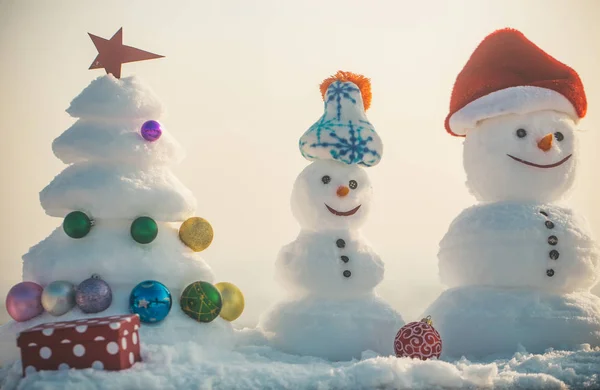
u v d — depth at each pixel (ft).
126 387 7.60
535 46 11.16
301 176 10.82
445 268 11.03
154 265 9.99
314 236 10.67
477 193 11.17
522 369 8.74
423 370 8.07
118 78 10.78
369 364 8.13
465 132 11.27
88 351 8.04
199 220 10.55
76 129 10.40
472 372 8.07
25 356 8.03
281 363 9.16
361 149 10.59
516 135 10.61
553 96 10.59
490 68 10.94
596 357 9.07
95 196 9.93
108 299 9.53
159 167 10.64
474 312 10.25
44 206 10.31
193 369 8.27
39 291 9.73
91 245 9.90
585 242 10.44
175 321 9.80
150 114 10.59
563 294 10.48
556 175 10.65
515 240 10.27
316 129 10.72
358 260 10.52
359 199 10.69
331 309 10.27
